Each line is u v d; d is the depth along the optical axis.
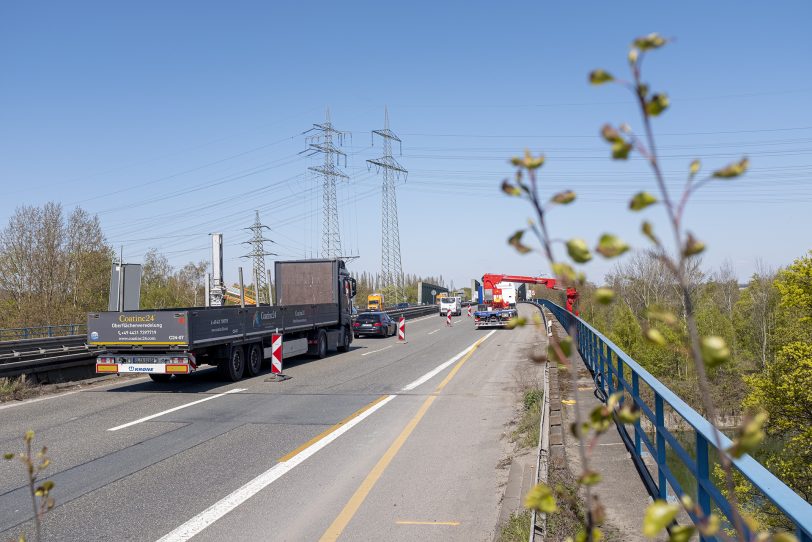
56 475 7.66
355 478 7.41
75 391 14.66
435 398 12.92
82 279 46.75
